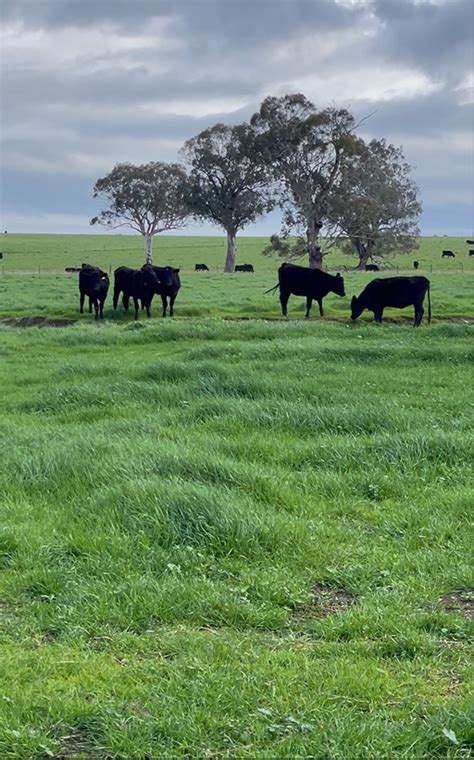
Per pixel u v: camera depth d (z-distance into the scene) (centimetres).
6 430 1042
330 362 1705
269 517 686
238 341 2053
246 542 647
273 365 1599
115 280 3222
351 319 2877
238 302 3634
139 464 811
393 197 6756
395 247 7225
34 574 597
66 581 591
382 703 439
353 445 923
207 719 418
